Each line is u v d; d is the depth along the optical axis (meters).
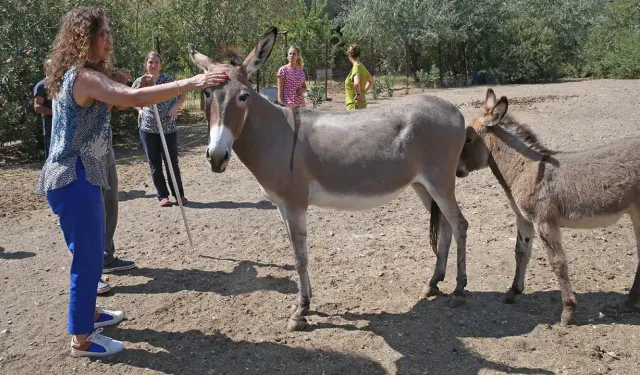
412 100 4.29
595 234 5.71
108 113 3.61
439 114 4.18
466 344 3.86
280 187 4.05
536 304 4.40
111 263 5.23
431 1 25.47
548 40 25.30
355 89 7.84
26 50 10.36
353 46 7.91
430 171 4.21
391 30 25.41
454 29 25.36
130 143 12.13
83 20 3.36
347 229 6.25
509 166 4.31
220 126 3.58
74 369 3.71
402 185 4.20
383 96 21.12
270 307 4.51
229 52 4.08
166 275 5.20
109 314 4.28
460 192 7.46
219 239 6.10
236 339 4.05
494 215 6.49
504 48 25.30
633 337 3.84
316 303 4.54
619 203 3.95
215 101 3.63
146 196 7.88
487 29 25.77
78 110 3.41
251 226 6.48
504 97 4.15
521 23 25.59
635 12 26.58
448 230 4.54
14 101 10.36
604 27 27.02
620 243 5.48
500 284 4.78
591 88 19.55
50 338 4.11
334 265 5.28
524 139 4.29
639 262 4.11
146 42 14.90
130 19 14.22
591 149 4.16
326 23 28.20
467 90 21.50
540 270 5.02
